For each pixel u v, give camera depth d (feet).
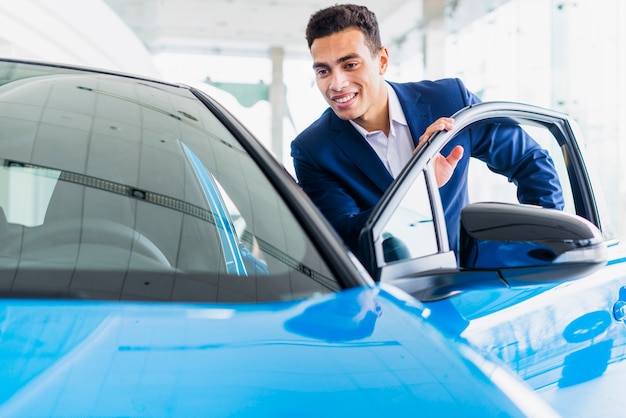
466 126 4.22
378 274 3.15
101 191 2.83
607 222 5.08
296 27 45.47
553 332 4.09
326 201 5.58
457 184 5.06
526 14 27.37
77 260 2.44
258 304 2.25
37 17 23.13
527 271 2.68
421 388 1.66
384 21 42.50
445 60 37.22
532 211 2.71
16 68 3.59
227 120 3.54
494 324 3.74
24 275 2.29
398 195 3.47
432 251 3.72
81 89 3.46
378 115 5.57
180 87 3.84
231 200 2.94
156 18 42.29
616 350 4.50
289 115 51.29
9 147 2.94
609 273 4.63
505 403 1.67
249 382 1.61
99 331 1.84
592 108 23.66
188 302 2.26
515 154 5.27
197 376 1.62
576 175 5.05
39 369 1.60
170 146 3.17
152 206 2.83
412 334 2.01
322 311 2.17
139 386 1.55
